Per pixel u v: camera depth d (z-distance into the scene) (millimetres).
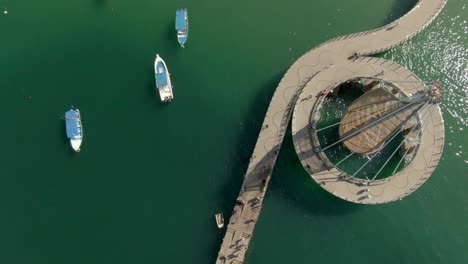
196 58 64125
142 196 58938
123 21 65312
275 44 64812
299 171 59156
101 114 61594
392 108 53000
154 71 63188
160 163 60219
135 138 61094
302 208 57812
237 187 58688
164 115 62000
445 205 58125
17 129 60656
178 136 61344
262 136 58656
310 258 56250
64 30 64688
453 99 62906
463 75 63938
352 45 61844
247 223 55781
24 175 59094
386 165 59375
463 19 65688
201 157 60406
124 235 57438
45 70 62969
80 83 62688
